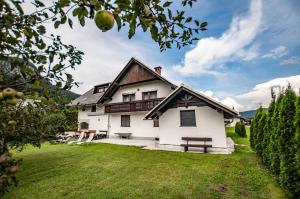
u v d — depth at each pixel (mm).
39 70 1466
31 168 7688
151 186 5520
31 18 1591
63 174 6832
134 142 16062
